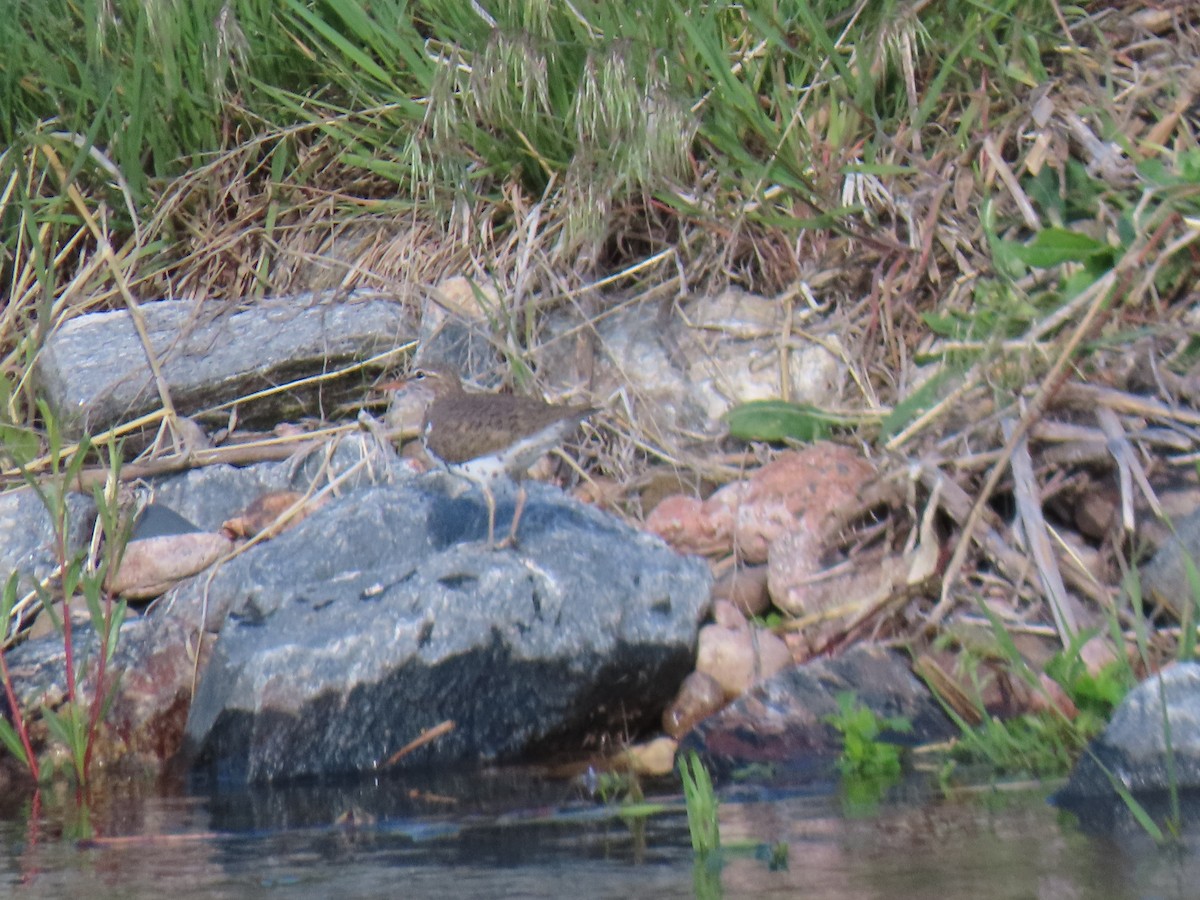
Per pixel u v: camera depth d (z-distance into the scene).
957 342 11.34
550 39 12.30
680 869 6.43
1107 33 13.54
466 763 9.30
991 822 7.08
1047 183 12.36
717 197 13.05
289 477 11.99
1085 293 10.62
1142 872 6.09
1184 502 10.03
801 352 12.27
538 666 9.23
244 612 9.70
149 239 14.52
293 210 14.57
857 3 13.18
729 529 10.85
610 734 9.59
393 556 10.20
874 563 10.43
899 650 9.80
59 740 9.52
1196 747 7.33
